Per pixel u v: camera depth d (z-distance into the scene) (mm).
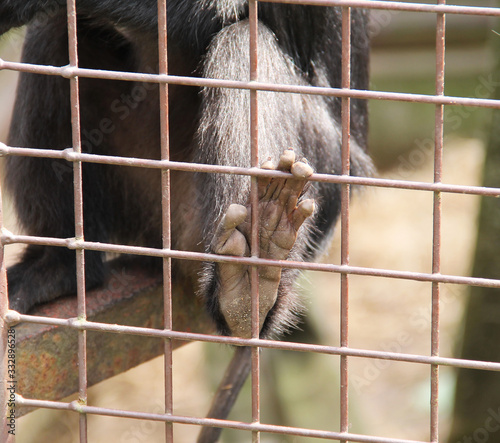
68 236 4961
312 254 5281
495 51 5930
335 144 5199
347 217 2934
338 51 5426
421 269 11789
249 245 3484
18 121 5078
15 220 5180
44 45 4938
